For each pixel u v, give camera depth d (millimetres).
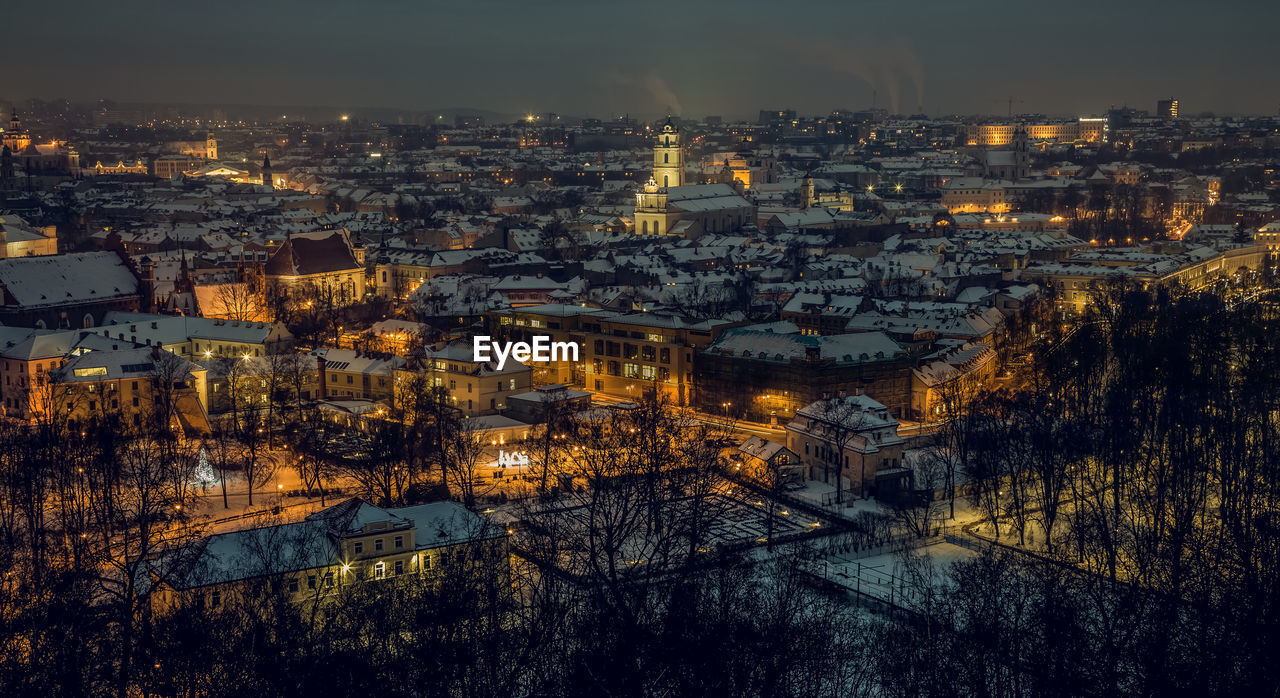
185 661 163625
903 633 183500
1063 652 167875
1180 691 161625
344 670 161000
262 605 178875
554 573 198125
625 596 191625
